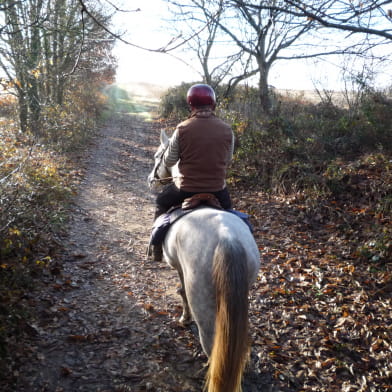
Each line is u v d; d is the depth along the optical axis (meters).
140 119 20.44
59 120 11.84
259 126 10.11
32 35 9.23
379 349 3.63
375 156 7.41
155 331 3.87
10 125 10.33
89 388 3.07
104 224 6.81
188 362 3.45
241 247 2.40
